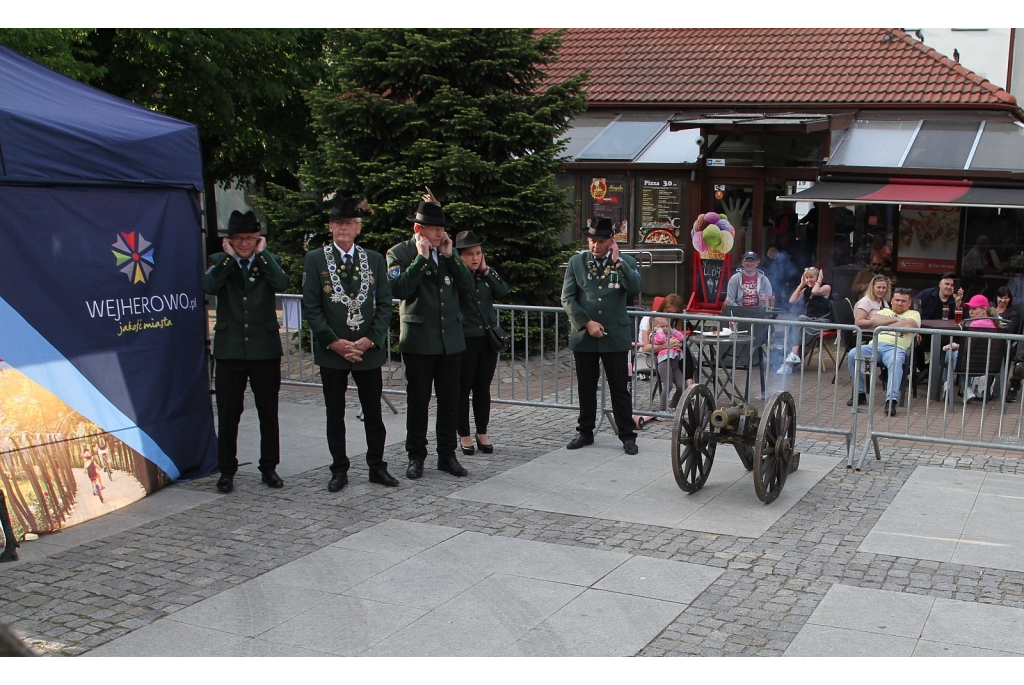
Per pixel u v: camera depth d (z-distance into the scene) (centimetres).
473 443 849
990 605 515
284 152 1905
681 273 1669
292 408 1027
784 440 694
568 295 836
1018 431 814
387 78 1264
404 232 1212
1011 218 1483
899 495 717
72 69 1270
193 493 721
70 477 648
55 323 641
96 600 522
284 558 586
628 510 680
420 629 486
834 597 526
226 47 1667
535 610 509
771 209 1606
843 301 1212
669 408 942
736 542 614
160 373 723
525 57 1277
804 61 1767
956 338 1045
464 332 802
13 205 611
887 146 1528
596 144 1717
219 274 695
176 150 725
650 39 1962
